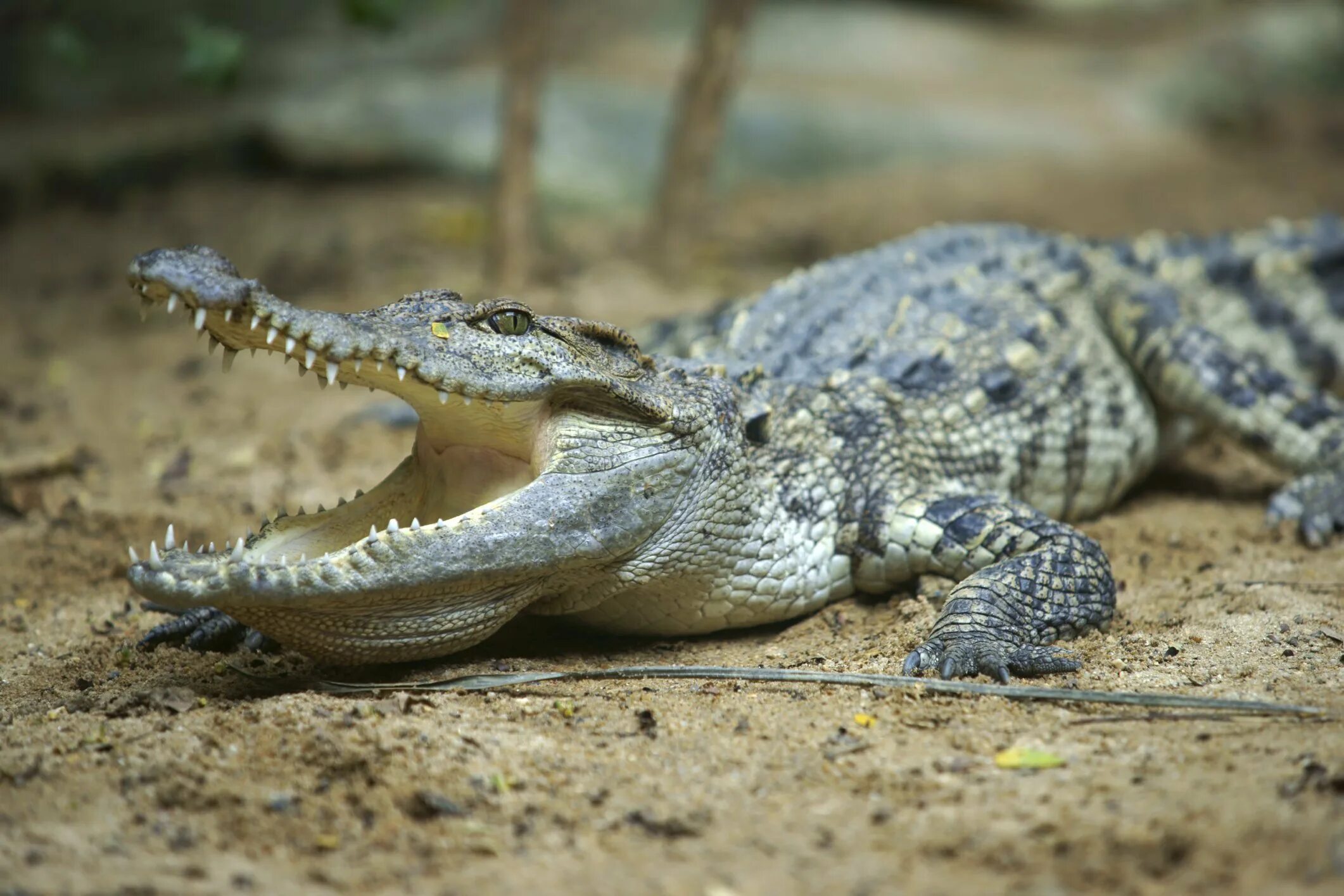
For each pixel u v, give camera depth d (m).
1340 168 34.31
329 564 8.65
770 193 31.27
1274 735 8.00
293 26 36.50
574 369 9.55
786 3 41.97
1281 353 15.70
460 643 9.68
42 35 32.94
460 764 7.96
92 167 29.86
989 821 7.18
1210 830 6.84
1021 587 10.32
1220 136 37.78
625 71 35.22
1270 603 10.75
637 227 27.92
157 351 20.70
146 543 13.45
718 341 12.97
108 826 7.34
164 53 34.72
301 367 8.79
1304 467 13.32
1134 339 13.98
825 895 6.54
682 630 10.89
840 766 7.97
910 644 10.19
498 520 9.23
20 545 13.42
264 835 7.30
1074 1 43.97
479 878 6.80
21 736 8.62
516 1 22.03
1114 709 8.67
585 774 7.93
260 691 9.41
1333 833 6.58
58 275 25.44
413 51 37.16
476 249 26.14
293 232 27.31
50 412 17.78
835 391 11.87
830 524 11.30
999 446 12.56
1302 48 40.66
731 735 8.49
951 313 13.34
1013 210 29.27
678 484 10.07
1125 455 13.77
